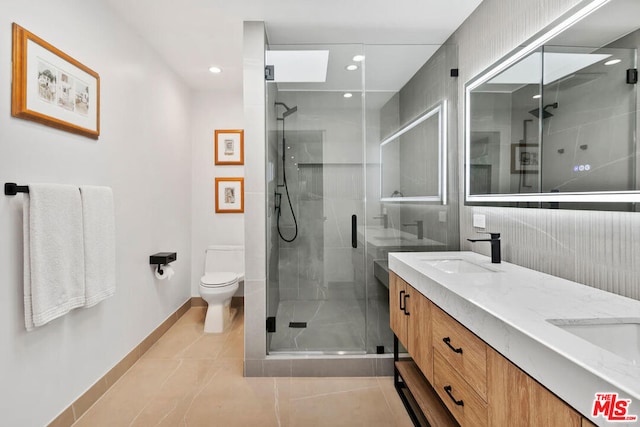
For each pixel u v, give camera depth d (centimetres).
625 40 118
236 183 396
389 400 209
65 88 180
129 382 229
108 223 205
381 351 246
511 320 99
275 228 248
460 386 128
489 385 108
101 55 216
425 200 250
